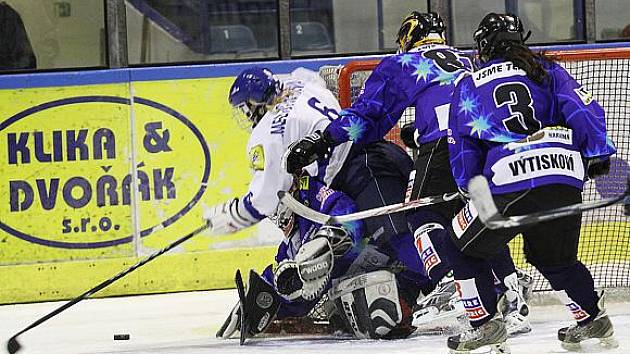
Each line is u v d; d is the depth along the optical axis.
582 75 17.12
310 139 13.04
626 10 21.08
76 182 19.72
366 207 13.62
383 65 12.98
